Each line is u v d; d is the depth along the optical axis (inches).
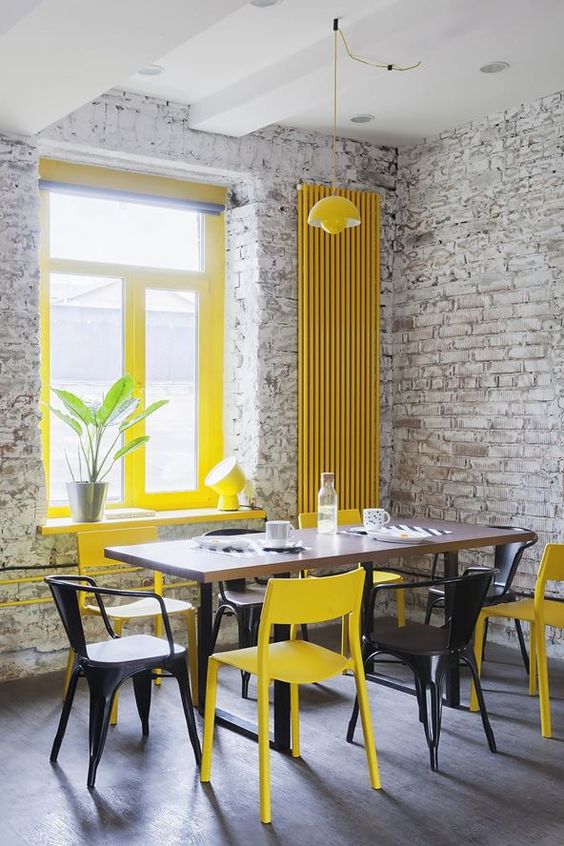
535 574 220.5
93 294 229.0
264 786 126.6
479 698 153.9
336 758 150.8
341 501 250.2
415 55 179.8
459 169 242.4
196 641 194.1
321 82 194.2
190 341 246.1
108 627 161.2
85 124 210.1
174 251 243.1
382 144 258.7
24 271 200.1
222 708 177.2
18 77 161.3
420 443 254.4
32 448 201.9
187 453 246.1
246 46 190.1
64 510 221.0
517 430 226.5
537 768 146.6
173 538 224.2
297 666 135.5
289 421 244.7
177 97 220.4
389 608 261.4
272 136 240.1
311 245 243.9
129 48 148.3
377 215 255.3
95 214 229.0
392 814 129.5
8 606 197.3
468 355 239.8
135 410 232.4
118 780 141.3
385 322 261.6
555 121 217.0
